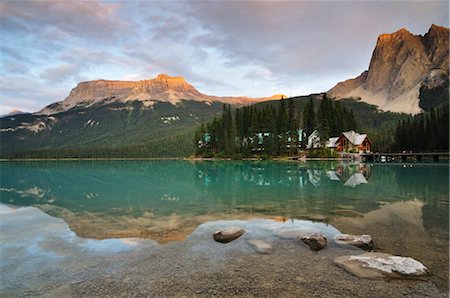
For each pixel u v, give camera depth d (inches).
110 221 663.1
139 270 396.2
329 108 4564.5
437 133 3363.7
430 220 637.3
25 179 1807.3
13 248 488.1
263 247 476.7
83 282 363.9
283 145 3932.1
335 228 586.6
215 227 604.7
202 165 3255.4
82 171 2564.0
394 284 344.8
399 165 2500.0
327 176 1669.5
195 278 369.7
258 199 933.8
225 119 4579.2
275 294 328.5
